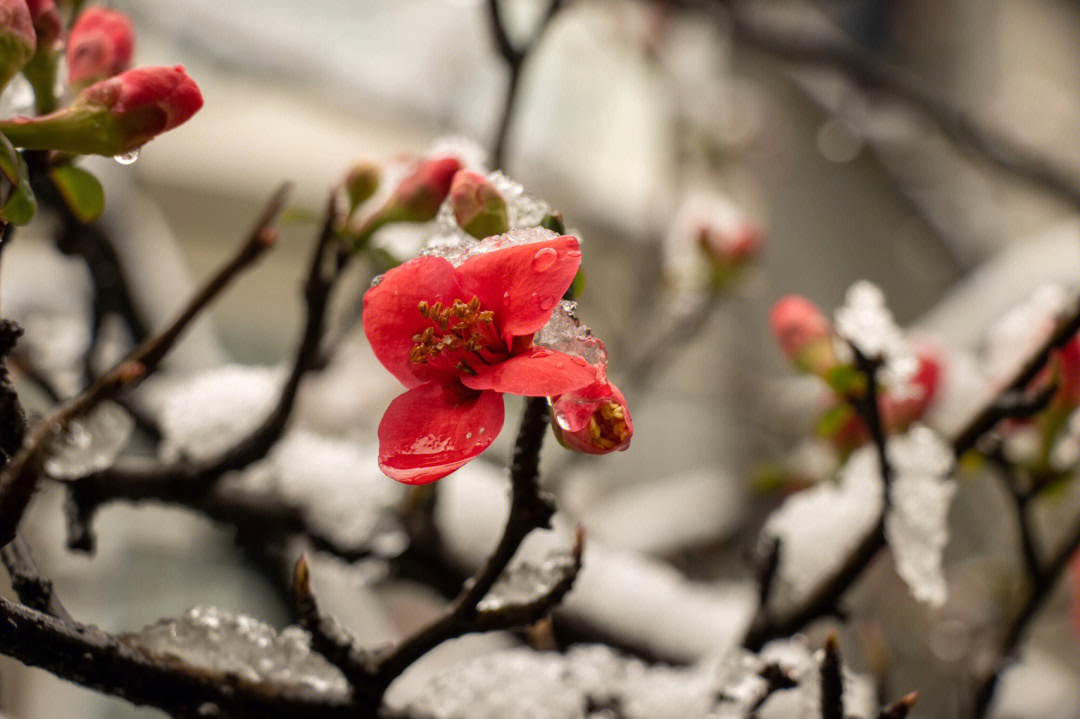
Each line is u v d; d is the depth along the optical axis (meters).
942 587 0.43
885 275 1.66
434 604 1.19
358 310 0.49
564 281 0.35
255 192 1.51
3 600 0.35
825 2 1.83
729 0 1.09
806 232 1.59
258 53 1.51
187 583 1.22
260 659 0.38
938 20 2.01
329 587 0.74
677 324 0.75
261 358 1.55
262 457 0.44
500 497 0.57
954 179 1.63
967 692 0.58
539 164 1.58
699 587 0.83
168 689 0.37
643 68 1.62
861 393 0.43
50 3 0.38
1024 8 2.10
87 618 1.12
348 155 1.56
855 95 1.39
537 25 0.50
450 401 0.35
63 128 0.36
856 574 0.42
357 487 0.51
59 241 0.49
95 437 0.43
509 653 0.43
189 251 1.50
